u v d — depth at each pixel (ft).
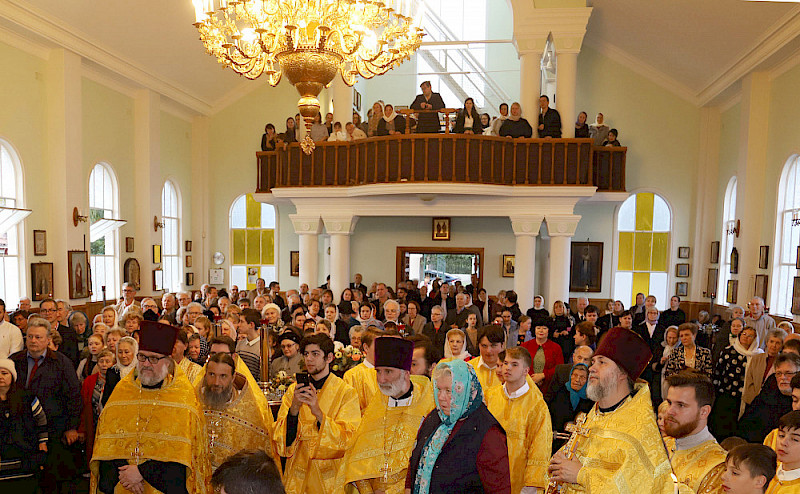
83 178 39.86
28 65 34.88
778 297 35.12
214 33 19.30
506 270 48.47
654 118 48.62
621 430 7.43
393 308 24.52
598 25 46.88
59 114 36.45
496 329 13.87
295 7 17.56
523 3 41.06
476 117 39.17
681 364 20.85
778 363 13.92
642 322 31.60
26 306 27.20
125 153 45.14
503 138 38.09
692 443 9.12
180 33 43.11
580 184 38.32
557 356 20.61
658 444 7.32
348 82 21.99
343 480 10.88
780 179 34.86
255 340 19.54
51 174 36.63
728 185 44.91
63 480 15.74
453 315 30.27
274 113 54.80
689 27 37.88
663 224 49.39
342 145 40.73
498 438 8.32
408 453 10.62
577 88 49.52
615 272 49.34
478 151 37.40
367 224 50.60
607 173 42.63
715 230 47.29
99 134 41.65
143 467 11.25
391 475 10.52
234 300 39.14
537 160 38.70
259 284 40.47
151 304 30.55
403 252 50.06
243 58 20.13
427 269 51.31
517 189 38.34
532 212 38.86
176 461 11.14
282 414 12.16
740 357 19.81
